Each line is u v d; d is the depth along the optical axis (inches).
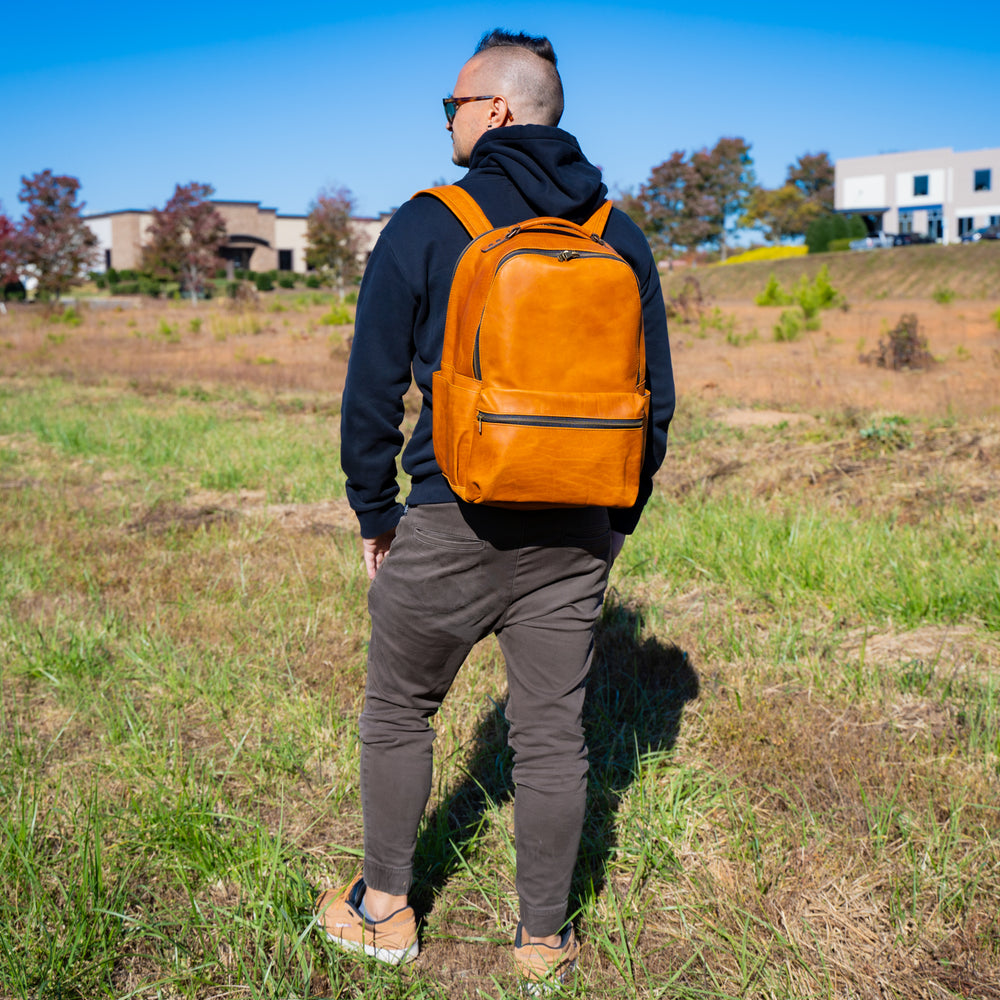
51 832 83.6
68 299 1886.1
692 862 79.9
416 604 61.6
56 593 151.4
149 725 105.1
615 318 54.2
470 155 65.9
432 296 59.5
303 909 73.1
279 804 89.9
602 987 66.4
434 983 67.4
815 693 110.2
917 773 90.2
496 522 59.0
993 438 240.5
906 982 65.7
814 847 80.6
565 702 63.4
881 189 2433.6
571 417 53.2
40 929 69.5
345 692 113.6
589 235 58.2
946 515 176.6
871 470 221.9
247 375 534.3
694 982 67.0
